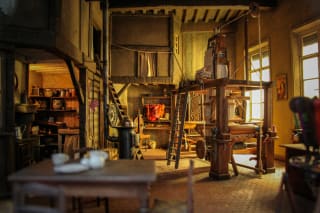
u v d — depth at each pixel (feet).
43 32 15.11
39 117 28.25
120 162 10.57
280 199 11.20
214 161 18.94
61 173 8.66
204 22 34.50
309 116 11.79
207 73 22.33
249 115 31.07
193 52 34.76
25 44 14.76
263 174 19.94
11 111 14.70
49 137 27.20
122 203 13.66
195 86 21.11
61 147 25.02
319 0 20.43
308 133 11.88
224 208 13.03
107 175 8.38
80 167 9.00
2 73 14.53
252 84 19.51
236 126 19.07
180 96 24.63
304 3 22.11
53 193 6.82
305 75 22.93
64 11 16.88
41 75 28.45
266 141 20.10
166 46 31.42
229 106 22.31
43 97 27.50
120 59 30.94
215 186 16.87
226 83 18.40
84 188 8.41
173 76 31.27
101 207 13.03
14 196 7.20
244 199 14.39
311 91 22.21
